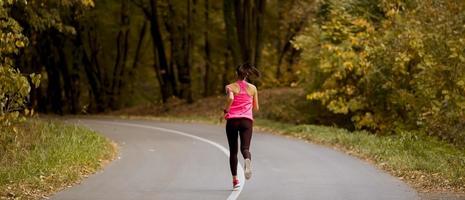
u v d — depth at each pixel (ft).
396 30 89.40
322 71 99.50
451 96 81.00
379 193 43.01
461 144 73.72
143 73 216.33
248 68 44.88
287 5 159.02
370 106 95.91
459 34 83.30
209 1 170.81
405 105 89.76
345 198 41.22
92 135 74.59
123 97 203.31
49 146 61.46
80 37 180.65
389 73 90.89
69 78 195.11
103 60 200.13
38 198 41.73
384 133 93.71
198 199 41.22
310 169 55.21
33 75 46.55
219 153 68.59
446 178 46.83
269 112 122.31
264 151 69.77
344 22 97.35
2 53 48.78
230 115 44.21
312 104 108.88
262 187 45.78
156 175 52.21
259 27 151.64
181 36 168.86
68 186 46.68
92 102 214.69
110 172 54.13
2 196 41.52
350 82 97.19
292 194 42.75
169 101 172.65
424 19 87.92
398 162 55.06
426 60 83.15
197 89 202.90
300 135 89.40
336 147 73.92
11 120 48.47
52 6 87.71
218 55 184.14
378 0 97.71
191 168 56.49
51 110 202.80
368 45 91.66
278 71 167.02
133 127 112.98
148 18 172.04
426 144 68.39
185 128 109.81
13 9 79.51
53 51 189.26
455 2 85.81
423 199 40.52
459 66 81.97
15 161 53.72
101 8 173.06
